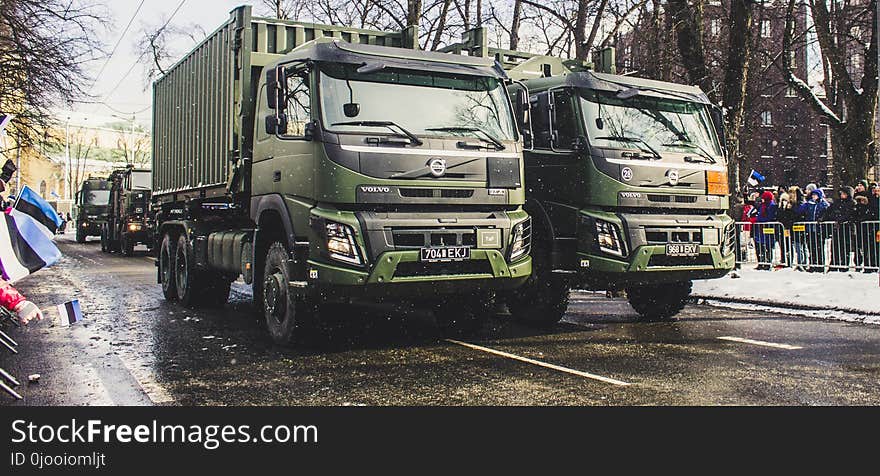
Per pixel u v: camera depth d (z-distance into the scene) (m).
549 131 9.07
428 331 9.40
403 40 10.55
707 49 21.41
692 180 9.55
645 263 9.04
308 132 7.41
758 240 15.50
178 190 12.67
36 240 4.72
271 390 6.18
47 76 20.02
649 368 7.02
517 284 7.98
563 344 8.44
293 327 7.96
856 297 11.41
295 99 7.82
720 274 9.77
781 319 10.52
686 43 17.17
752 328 9.66
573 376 6.67
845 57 25.38
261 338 8.81
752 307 11.89
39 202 4.93
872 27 22.52
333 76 7.54
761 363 7.25
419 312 11.13
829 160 48.09
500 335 9.11
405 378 6.60
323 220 7.27
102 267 21.66
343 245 7.17
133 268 21.27
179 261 12.25
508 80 8.48
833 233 13.85
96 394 6.08
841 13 24.14
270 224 8.70
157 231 13.66
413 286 7.37
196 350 8.03
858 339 8.68
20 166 30.47
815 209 14.94
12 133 21.98
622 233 9.00
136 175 28.14
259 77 9.42
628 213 9.17
